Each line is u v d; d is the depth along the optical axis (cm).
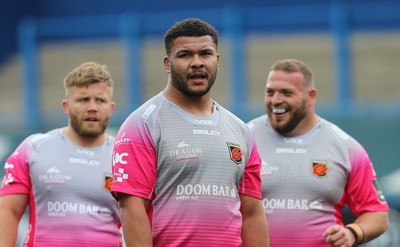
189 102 1508
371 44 4728
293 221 1900
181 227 1461
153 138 1473
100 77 1948
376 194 1934
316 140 1948
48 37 4097
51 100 4856
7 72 5203
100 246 1911
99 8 5338
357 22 3641
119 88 4769
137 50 3888
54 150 1936
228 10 3975
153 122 1484
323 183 1911
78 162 1936
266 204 1911
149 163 1467
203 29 1488
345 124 3325
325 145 1944
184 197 1463
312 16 3866
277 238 1902
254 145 1570
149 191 1470
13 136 3706
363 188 1925
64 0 5384
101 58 5053
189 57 1478
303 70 1939
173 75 1488
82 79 1931
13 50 5322
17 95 5031
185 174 1467
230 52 3756
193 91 1478
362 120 3309
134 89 3866
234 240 1488
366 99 4519
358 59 4694
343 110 3369
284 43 4819
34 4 5403
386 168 3203
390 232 2906
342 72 3631
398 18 3619
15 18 5353
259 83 4675
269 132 1962
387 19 3631
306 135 1952
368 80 4622
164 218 1466
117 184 1468
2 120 4141
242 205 1558
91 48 5103
